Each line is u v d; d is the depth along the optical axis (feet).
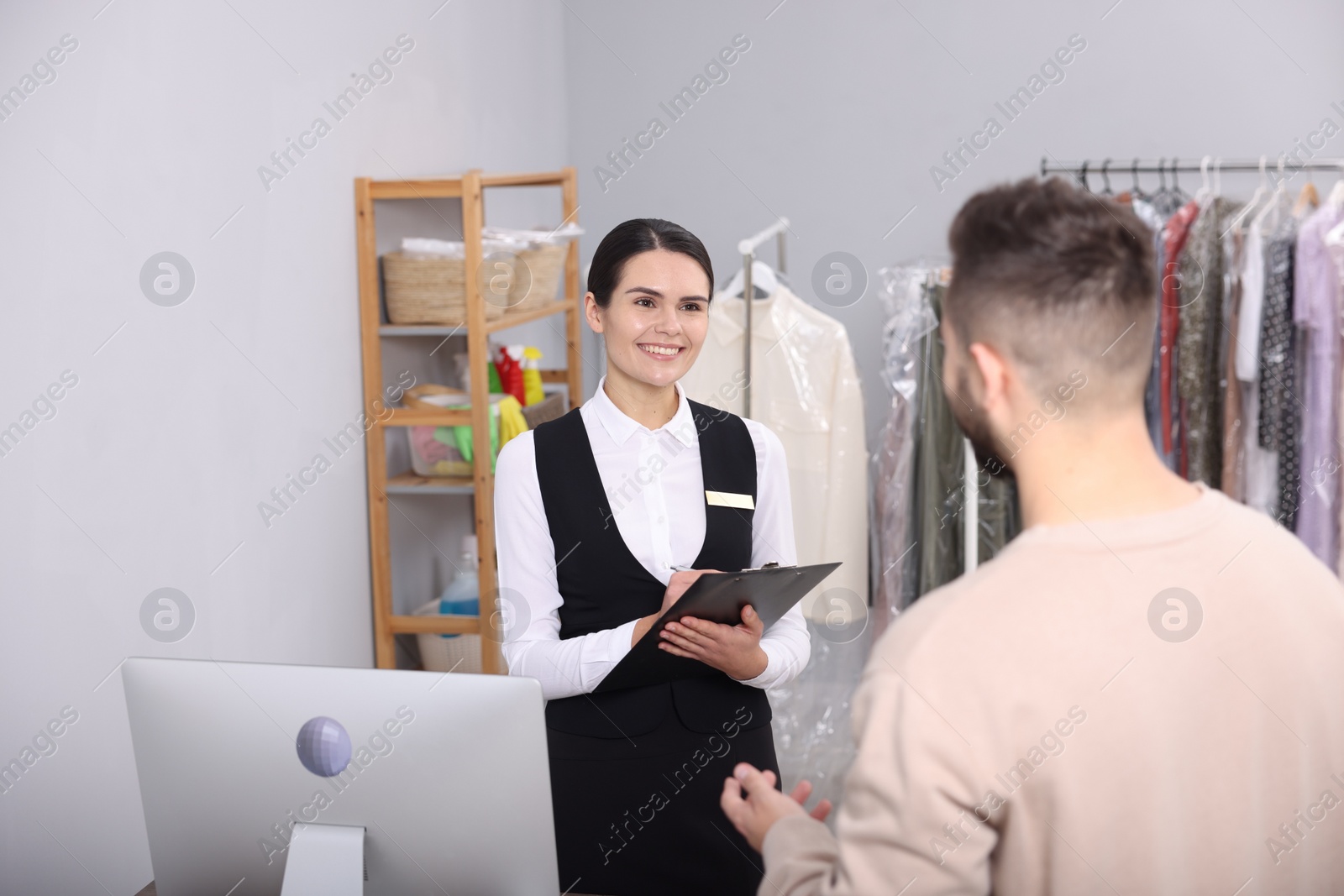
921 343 9.06
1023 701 2.10
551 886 3.26
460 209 10.09
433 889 3.28
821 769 9.00
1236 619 2.20
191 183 6.28
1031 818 2.14
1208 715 2.17
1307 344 9.02
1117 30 12.03
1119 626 2.15
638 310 4.69
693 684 4.68
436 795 3.19
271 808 3.25
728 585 3.88
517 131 11.55
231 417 6.71
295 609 7.49
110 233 5.65
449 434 8.52
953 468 9.07
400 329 8.29
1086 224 2.20
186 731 3.25
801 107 12.70
